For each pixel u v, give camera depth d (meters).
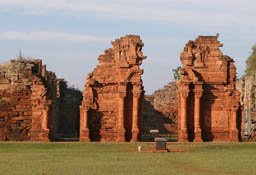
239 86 121.44
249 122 102.38
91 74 92.12
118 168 54.31
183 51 92.50
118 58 91.81
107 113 91.75
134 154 70.12
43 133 90.00
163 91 127.38
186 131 90.19
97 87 92.06
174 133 125.06
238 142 87.56
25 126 90.62
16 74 91.62
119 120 90.50
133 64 91.31
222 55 92.38
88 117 91.19
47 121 90.38
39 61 94.50
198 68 92.19
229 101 91.81
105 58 92.31
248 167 55.72
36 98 90.62
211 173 51.34
